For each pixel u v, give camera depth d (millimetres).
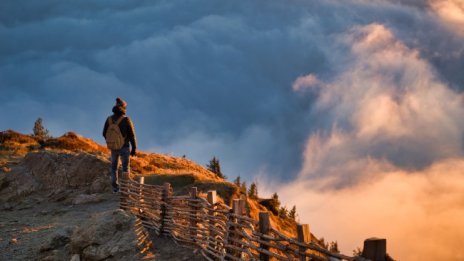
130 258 8312
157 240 9383
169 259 8297
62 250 9234
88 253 8570
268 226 6730
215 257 7848
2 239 10578
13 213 13414
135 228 8953
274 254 6480
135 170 16688
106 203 13172
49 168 15781
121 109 12609
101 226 8945
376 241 4781
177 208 9281
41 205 14094
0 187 15172
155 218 9891
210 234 8250
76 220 11586
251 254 6965
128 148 12812
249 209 14602
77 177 15320
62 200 14359
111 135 12508
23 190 15109
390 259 4719
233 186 14789
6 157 19250
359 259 4934
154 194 10094
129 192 10883
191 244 8750
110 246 8594
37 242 10070
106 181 14797
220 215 8047
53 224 11438
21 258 9266
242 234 7215
